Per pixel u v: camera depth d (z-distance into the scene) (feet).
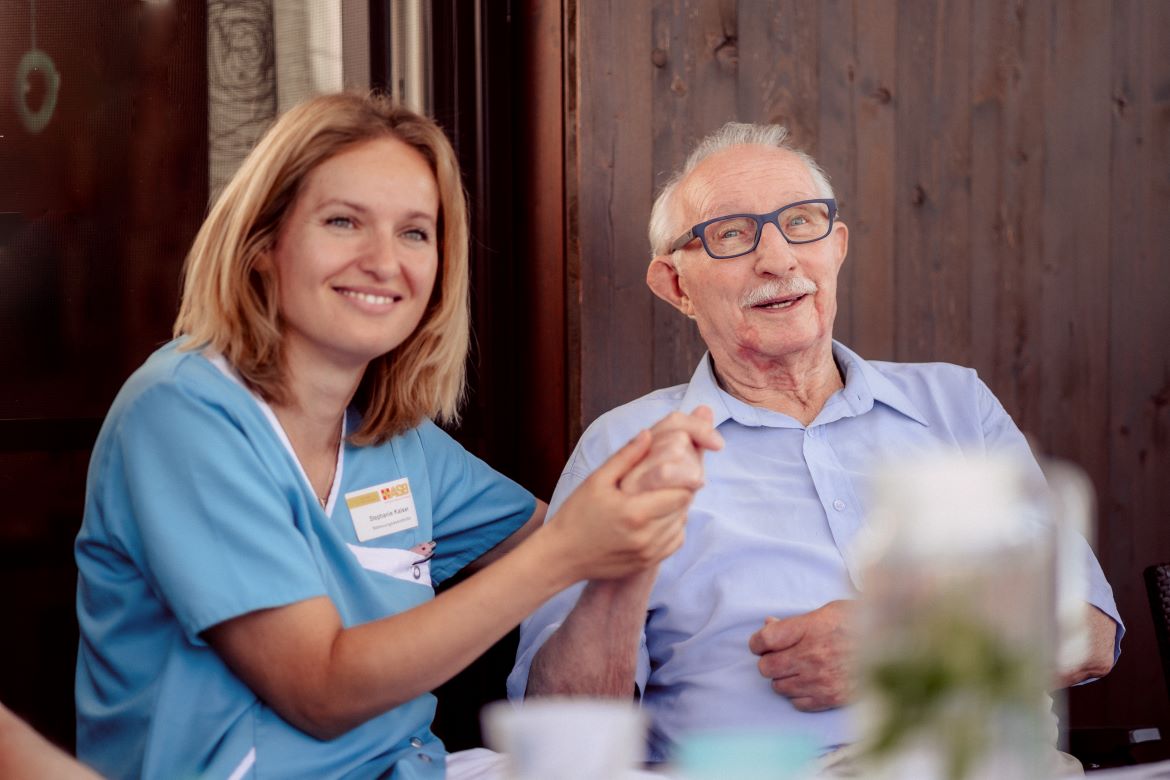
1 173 6.14
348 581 4.36
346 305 4.26
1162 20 8.44
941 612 1.94
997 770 1.93
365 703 3.77
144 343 6.44
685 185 5.80
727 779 2.27
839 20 7.59
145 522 3.91
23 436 6.19
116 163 6.34
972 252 8.02
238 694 3.98
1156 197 8.48
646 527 3.60
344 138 4.29
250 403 4.17
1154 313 8.50
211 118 6.48
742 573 5.12
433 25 6.79
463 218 4.71
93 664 4.24
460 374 5.00
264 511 3.92
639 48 7.04
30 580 6.23
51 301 6.26
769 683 4.85
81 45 6.25
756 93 7.40
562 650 4.41
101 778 2.86
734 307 5.51
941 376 5.80
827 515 5.23
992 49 8.02
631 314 7.07
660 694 5.17
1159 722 8.45
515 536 5.46
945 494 1.99
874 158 7.73
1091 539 8.21
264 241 4.26
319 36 6.59
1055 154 8.21
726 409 5.50
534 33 6.95
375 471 4.73
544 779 2.26
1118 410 8.42
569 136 6.85
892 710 1.95
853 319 7.72
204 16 6.45
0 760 2.80
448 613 3.69
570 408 6.94
